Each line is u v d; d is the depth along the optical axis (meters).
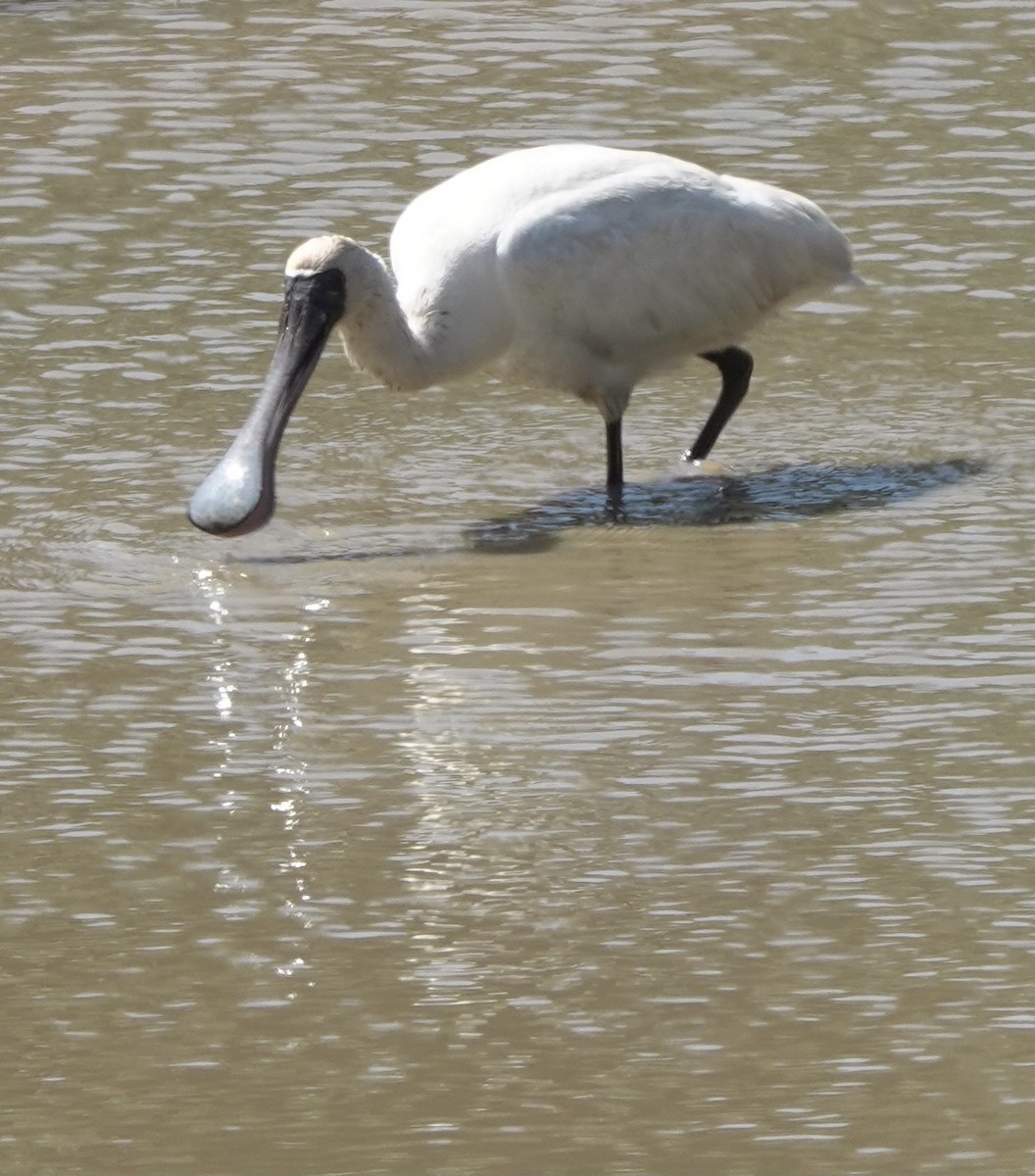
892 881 10.73
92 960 10.17
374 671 13.20
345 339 15.36
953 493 15.82
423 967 10.07
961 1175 8.48
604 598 14.20
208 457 16.41
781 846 11.09
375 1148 8.71
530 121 22.55
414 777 11.91
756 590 14.25
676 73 23.69
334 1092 9.11
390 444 16.84
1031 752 12.01
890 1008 9.64
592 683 12.98
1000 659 13.14
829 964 10.01
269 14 25.45
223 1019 9.68
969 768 11.83
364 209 20.72
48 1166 8.62
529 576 14.54
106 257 19.78
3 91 23.38
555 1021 9.61
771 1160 8.59
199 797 11.75
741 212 15.99
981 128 22.16
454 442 16.91
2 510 15.53
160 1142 8.77
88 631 13.78
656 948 10.20
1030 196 20.77
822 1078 9.13
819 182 21.06
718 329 16.09
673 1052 9.36
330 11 25.48
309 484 16.12
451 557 14.91
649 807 11.52
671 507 15.77
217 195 21.03
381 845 11.21
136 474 16.11
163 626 13.84
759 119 22.53
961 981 9.84
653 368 16.03
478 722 12.52
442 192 15.83
